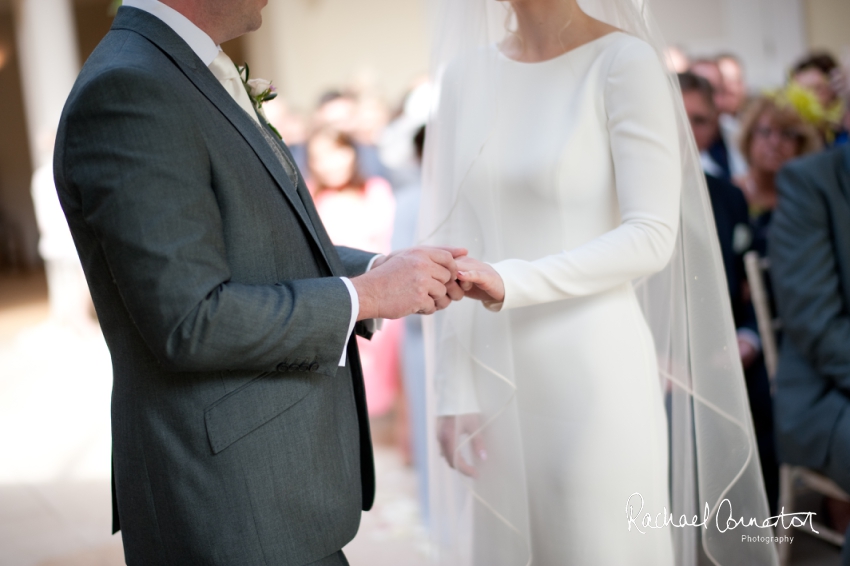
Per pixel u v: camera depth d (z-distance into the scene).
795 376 2.35
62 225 6.94
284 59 7.86
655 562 1.53
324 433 1.30
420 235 1.73
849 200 2.28
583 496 1.50
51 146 6.80
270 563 1.23
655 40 1.54
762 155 3.18
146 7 1.26
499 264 1.44
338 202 3.71
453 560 1.72
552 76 1.54
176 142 1.13
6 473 3.83
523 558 1.56
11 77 12.28
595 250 1.42
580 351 1.50
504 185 1.54
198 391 1.23
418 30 7.82
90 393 5.23
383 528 3.06
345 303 1.23
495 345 1.56
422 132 2.95
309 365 1.24
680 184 1.47
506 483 1.57
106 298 1.26
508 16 1.62
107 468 3.83
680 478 1.71
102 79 1.12
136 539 1.28
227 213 1.20
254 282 1.23
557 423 1.52
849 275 2.26
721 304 1.60
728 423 1.62
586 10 1.58
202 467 1.22
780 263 2.34
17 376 5.82
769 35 6.46
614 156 1.46
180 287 1.10
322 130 3.73
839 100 3.72
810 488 2.62
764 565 1.65
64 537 3.06
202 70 1.24
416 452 3.08
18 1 7.38
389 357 3.73
